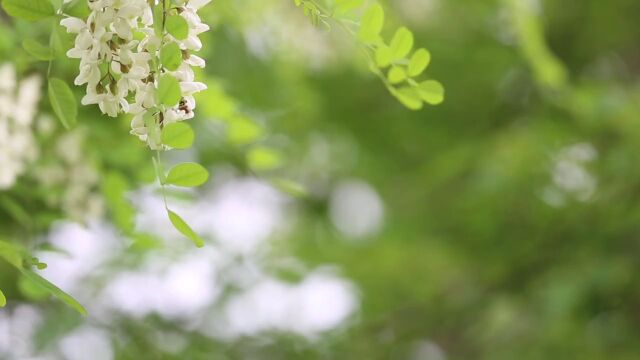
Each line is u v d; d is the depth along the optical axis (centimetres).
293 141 829
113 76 198
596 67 1009
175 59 193
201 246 209
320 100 831
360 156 966
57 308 580
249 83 570
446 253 880
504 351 756
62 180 392
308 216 1008
